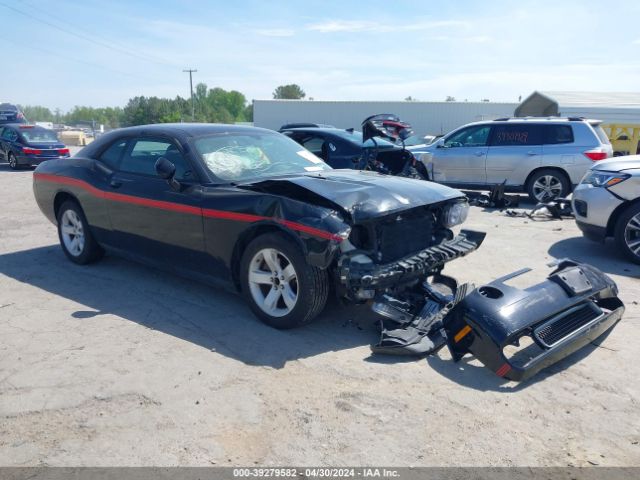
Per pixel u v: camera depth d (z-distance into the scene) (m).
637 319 4.21
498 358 3.19
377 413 2.90
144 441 2.68
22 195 11.54
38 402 3.03
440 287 4.58
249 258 3.99
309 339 3.85
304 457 2.55
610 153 9.96
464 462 2.50
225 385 3.21
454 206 4.43
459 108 35.62
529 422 2.82
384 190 3.97
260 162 4.71
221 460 2.53
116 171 5.13
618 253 6.41
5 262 5.95
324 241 3.45
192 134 4.71
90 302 4.64
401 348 3.52
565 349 3.33
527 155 10.11
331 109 36.22
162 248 4.71
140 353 3.64
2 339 3.89
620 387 3.18
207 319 4.23
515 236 7.40
